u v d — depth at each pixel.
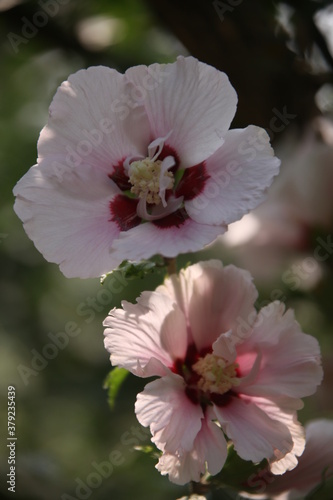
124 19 1.09
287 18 0.87
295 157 0.80
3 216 1.44
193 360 0.67
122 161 0.67
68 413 1.43
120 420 1.34
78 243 0.65
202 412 0.65
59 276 1.52
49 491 0.89
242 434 0.65
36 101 1.39
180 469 0.64
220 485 0.66
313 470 0.69
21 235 1.46
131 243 0.64
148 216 0.65
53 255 0.65
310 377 0.66
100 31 1.09
